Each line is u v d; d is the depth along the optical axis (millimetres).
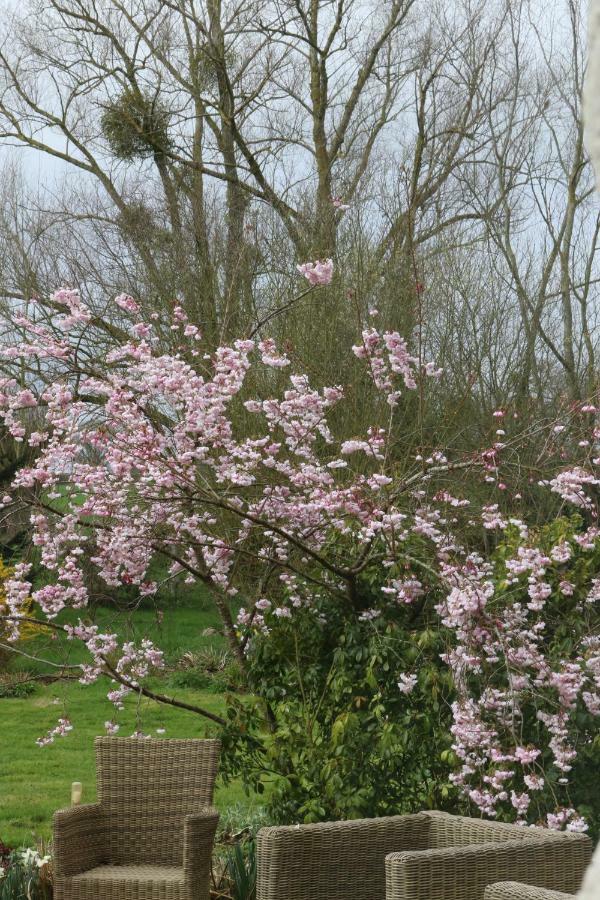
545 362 14672
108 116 17234
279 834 3648
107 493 6246
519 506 7742
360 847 3785
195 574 6613
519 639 5414
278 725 6168
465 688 5199
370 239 15352
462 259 15133
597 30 510
